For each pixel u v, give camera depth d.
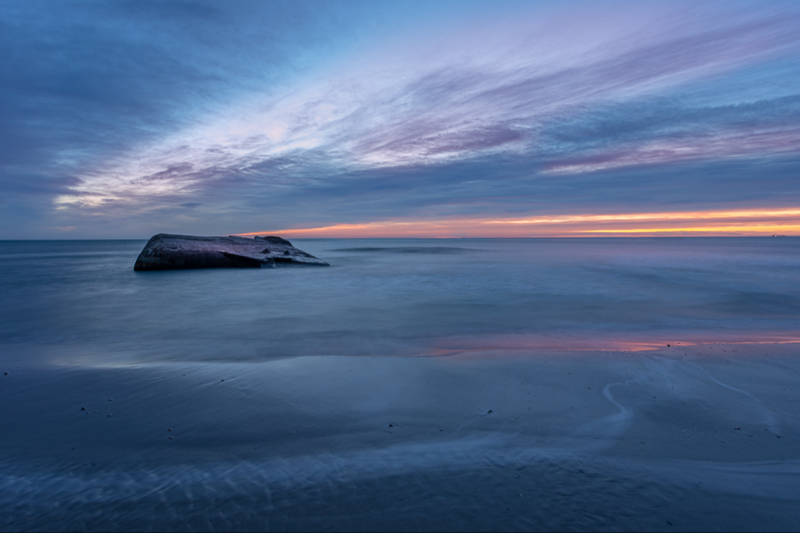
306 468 2.73
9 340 7.75
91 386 4.55
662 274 20.02
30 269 25.41
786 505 2.31
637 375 4.98
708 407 3.96
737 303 11.81
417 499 2.35
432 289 15.15
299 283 17.42
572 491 2.43
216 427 3.45
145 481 2.59
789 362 5.52
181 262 24.52
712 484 2.53
